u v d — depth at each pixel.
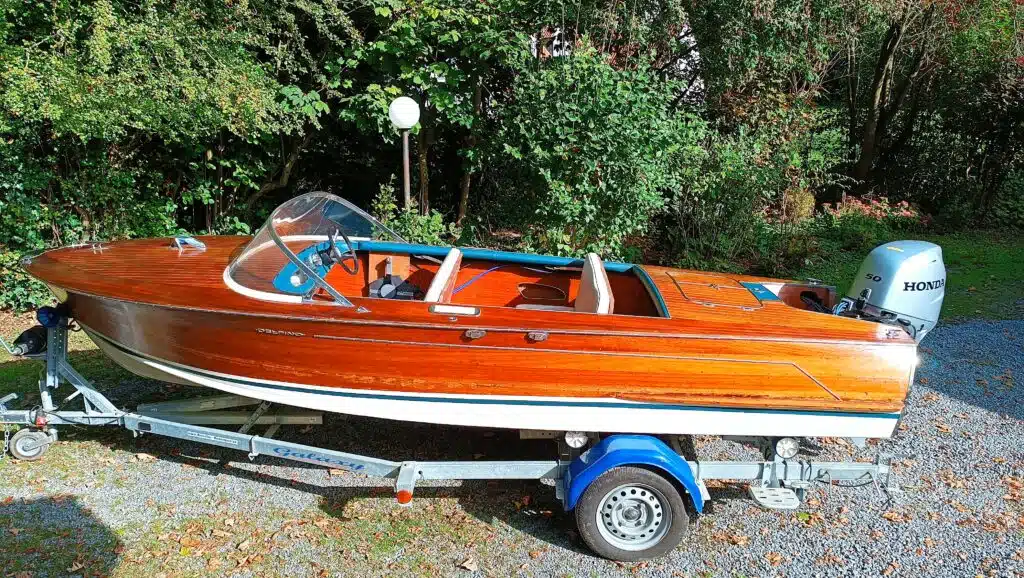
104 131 5.89
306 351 3.34
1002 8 10.40
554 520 3.52
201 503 3.52
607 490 3.09
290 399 3.50
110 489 3.61
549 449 4.27
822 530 3.46
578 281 4.53
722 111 9.95
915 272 3.79
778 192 10.17
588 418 3.28
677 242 9.31
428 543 3.26
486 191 9.42
